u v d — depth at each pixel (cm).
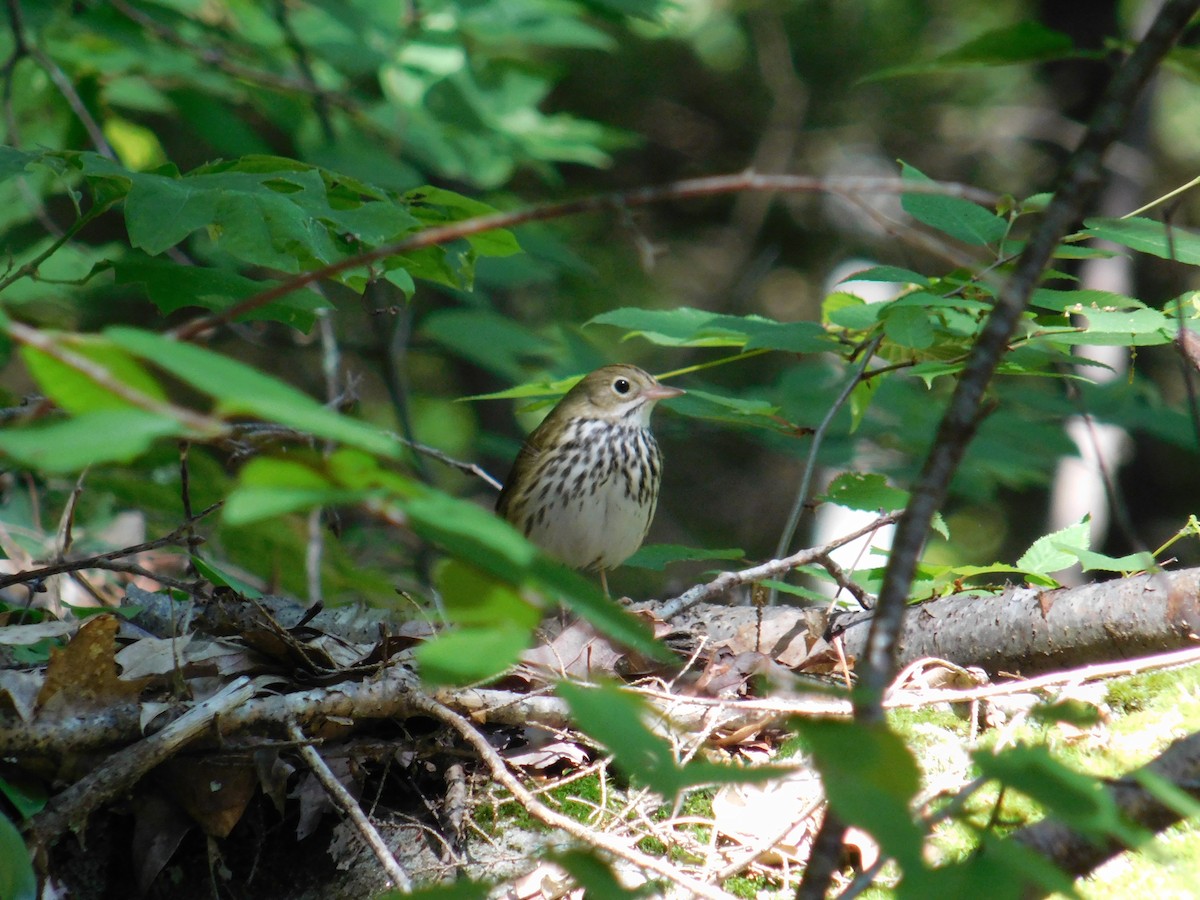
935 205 784
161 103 1427
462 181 1650
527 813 666
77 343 226
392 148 1508
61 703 634
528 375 1456
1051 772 262
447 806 668
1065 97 2467
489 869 636
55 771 631
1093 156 400
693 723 707
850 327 820
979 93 2764
